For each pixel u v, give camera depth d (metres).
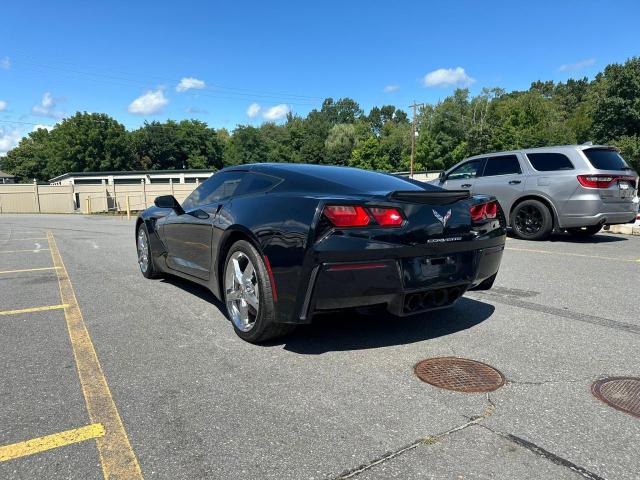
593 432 2.26
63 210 34.59
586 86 129.50
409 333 3.71
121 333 3.76
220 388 2.76
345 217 2.97
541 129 68.38
